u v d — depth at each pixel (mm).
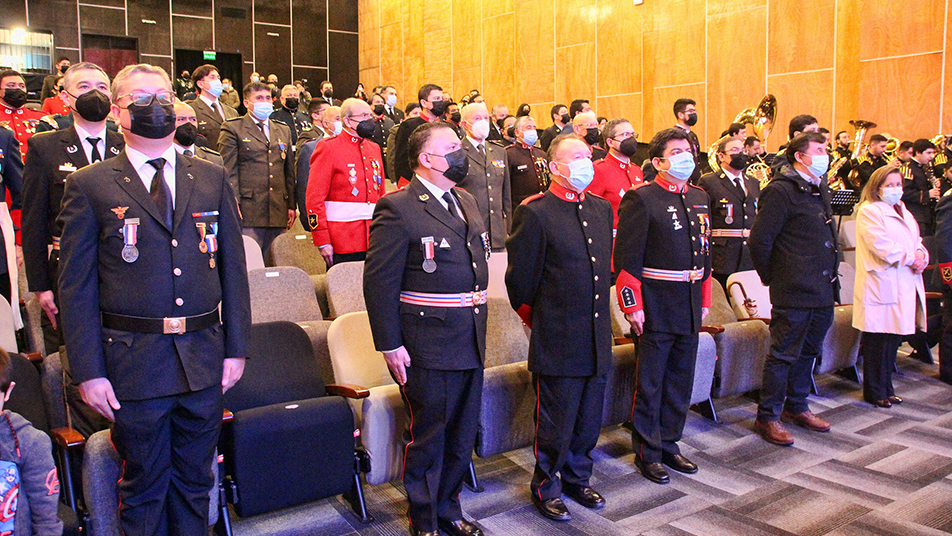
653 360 3346
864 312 4379
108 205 2055
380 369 3352
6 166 3586
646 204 3275
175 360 2104
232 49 15719
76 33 14281
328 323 3621
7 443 1940
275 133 5398
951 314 4898
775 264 3906
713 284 4711
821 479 3381
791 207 3834
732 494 3217
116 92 2086
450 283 2637
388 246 2607
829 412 4363
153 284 2068
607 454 3682
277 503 2699
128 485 2174
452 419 2752
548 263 2941
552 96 12312
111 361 2062
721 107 9883
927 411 4371
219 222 2242
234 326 2244
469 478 3305
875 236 4312
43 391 2773
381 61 16312
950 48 7812
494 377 3270
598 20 11406
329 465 2799
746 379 4328
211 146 6062
